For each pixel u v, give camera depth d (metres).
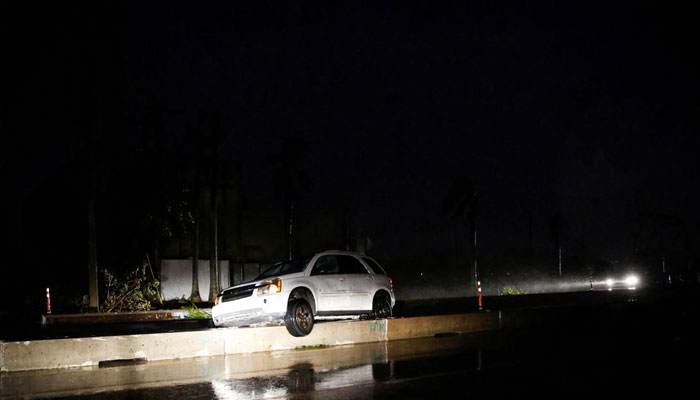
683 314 24.72
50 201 36.28
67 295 30.64
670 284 61.84
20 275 35.84
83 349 12.22
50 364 11.89
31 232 36.81
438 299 34.16
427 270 61.91
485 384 10.03
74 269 33.44
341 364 12.15
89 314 25.02
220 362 12.57
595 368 11.62
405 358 12.96
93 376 11.03
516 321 19.75
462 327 18.25
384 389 9.61
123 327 19.56
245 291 14.34
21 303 34.03
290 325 14.05
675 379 10.49
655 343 15.59
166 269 37.06
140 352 12.75
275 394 9.24
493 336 17.34
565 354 13.53
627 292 36.84
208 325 19.14
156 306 31.48
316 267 15.12
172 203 32.84
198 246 38.72
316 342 14.91
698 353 13.69
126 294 28.70
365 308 15.98
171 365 12.22
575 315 21.59
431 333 17.39
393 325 16.45
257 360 12.80
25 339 12.62
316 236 46.06
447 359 12.78
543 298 36.25
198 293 35.22
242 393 9.34
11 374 11.34
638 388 9.73
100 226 31.61
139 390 9.68
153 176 32.12
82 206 33.62
